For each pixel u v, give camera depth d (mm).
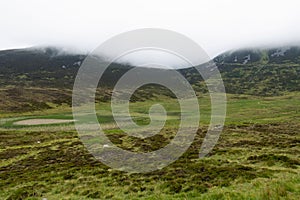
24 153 47875
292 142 45844
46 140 61719
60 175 31750
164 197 21859
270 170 27875
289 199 17453
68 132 72625
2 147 55844
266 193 18469
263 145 44219
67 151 46438
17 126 94000
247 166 30562
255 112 129875
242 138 52500
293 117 104125
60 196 25062
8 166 39594
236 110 142000
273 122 86875
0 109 152750
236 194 19656
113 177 29703
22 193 26109
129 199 22703
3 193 27156
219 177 26109
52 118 115312
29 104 170875
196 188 23266
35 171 34844
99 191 25344
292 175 25031
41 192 26406
